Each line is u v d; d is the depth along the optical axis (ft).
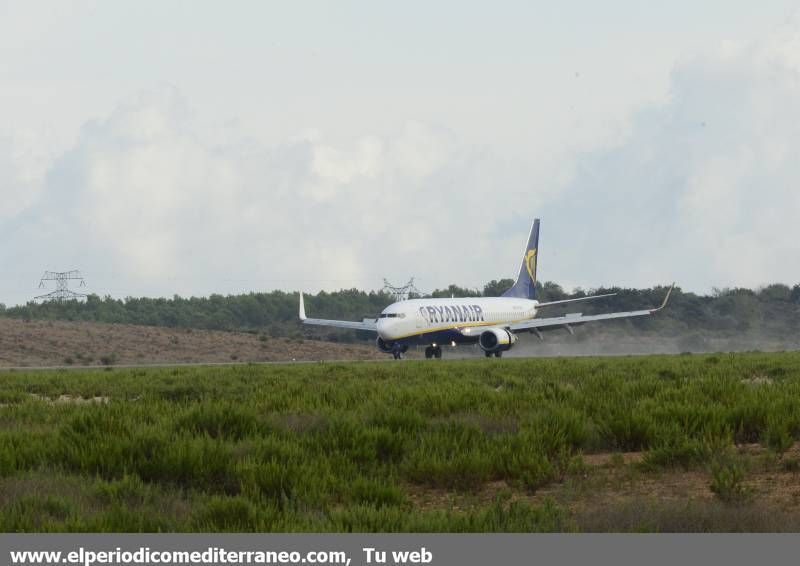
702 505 98.02
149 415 173.47
